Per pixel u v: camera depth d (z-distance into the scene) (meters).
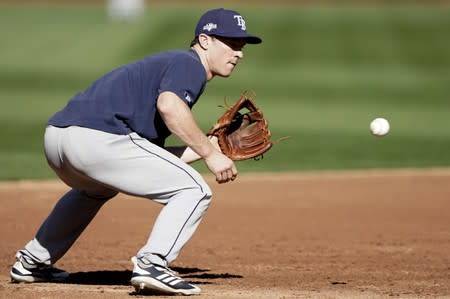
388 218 30.66
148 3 150.50
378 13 128.38
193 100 17.12
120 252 25.23
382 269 22.61
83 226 19.84
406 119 59.59
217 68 17.86
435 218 30.62
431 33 106.62
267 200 34.28
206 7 143.12
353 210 32.19
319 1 154.12
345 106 65.62
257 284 20.33
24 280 19.88
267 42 99.06
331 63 87.81
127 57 88.94
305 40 100.56
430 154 46.25
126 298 17.44
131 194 17.45
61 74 80.00
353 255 24.69
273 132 53.75
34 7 144.62
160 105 16.67
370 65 86.81
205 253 25.05
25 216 30.73
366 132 53.97
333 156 45.69
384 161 44.09
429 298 18.52
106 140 17.06
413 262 23.62
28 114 59.66
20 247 25.86
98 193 19.20
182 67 17.00
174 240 17.25
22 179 38.41
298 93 71.81
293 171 41.47
